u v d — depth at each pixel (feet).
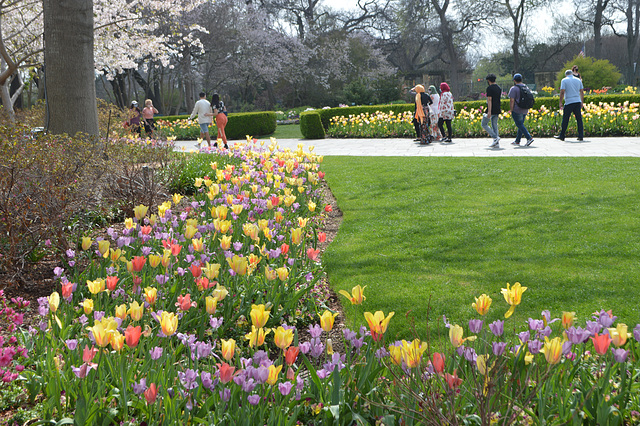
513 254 15.56
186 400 6.34
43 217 13.97
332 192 27.07
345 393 6.82
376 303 12.59
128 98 120.06
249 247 13.51
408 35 172.35
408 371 6.49
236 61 133.59
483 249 16.21
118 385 7.06
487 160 33.35
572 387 6.75
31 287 13.28
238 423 5.98
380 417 6.49
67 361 7.71
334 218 22.15
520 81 41.86
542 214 19.71
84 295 11.34
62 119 21.67
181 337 7.70
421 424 6.07
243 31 130.52
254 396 5.89
